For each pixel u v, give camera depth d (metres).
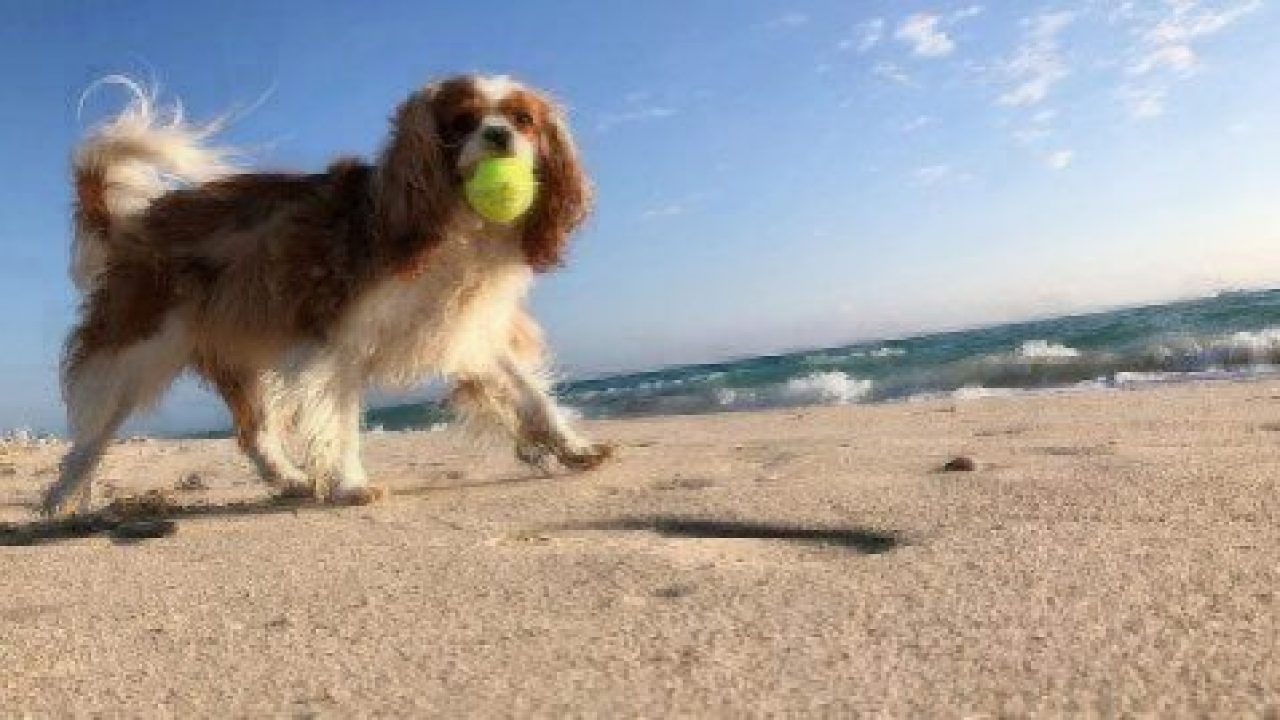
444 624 0.48
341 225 1.01
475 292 1.01
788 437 1.30
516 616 0.48
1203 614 0.40
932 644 0.39
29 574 0.68
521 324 1.12
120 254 1.08
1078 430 1.06
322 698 0.39
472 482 1.07
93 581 0.64
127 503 1.07
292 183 1.05
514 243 1.02
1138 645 0.37
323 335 1.00
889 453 0.97
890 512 0.66
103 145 1.11
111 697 0.41
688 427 1.80
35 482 1.50
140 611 0.55
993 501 0.66
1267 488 0.62
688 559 0.58
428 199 0.96
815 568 0.53
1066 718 0.32
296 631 0.49
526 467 1.18
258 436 1.16
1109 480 0.69
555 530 0.73
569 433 1.08
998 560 0.51
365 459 1.63
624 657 0.41
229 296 1.02
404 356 1.01
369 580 0.58
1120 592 0.44
